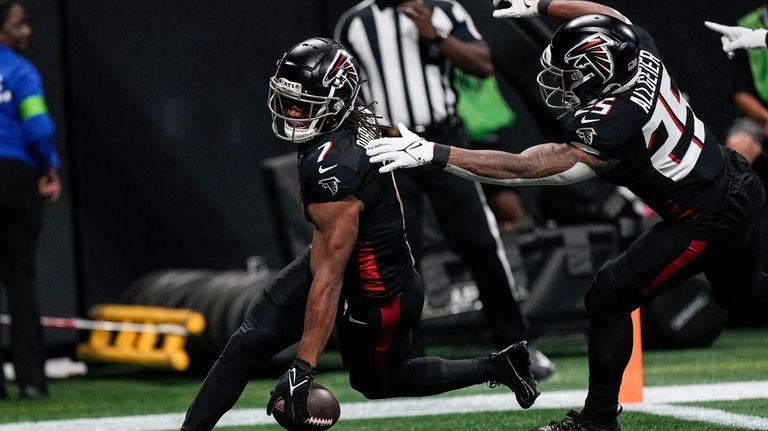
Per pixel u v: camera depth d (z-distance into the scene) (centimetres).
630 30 1254
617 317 1355
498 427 1652
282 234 2419
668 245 1306
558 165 1229
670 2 3044
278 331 1302
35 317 2209
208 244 2888
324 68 1216
